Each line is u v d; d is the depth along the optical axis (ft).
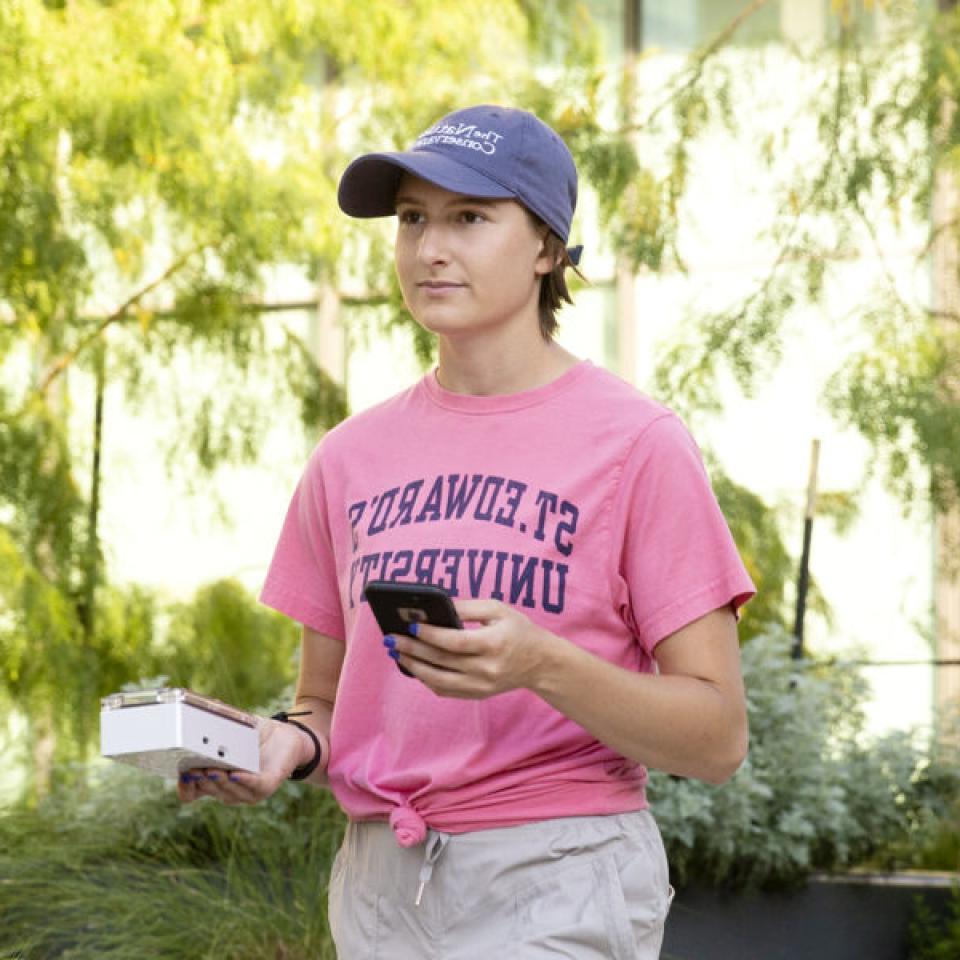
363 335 37.06
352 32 36.17
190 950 24.17
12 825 28.22
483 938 12.39
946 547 36.40
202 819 27.07
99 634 35.91
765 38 37.27
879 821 28.60
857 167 34.14
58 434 36.35
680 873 26.35
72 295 35.47
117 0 35.19
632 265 36.19
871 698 30.58
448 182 12.46
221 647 35.91
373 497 13.30
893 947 27.30
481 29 37.40
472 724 12.51
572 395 13.00
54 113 33.04
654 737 11.99
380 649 12.98
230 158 34.78
